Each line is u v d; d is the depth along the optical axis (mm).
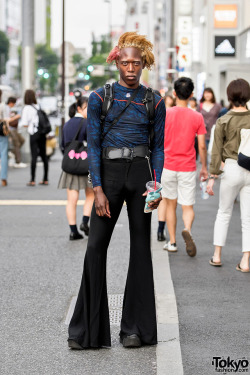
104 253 6027
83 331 6035
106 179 5957
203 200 16062
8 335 6457
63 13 39219
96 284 6000
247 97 8508
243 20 48156
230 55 48156
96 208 5910
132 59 5793
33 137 18422
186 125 9594
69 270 9055
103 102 5875
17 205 14945
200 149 9656
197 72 53531
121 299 7633
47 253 10117
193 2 54281
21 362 5758
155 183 5871
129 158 5922
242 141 8516
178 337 6324
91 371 5547
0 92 18344
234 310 7191
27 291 8008
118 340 6293
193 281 8383
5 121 18297
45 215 13656
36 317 7020
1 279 8562
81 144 10867
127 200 6059
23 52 26031
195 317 6949
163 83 99812
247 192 8758
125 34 5859
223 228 9109
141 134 5941
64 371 5551
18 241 11031
